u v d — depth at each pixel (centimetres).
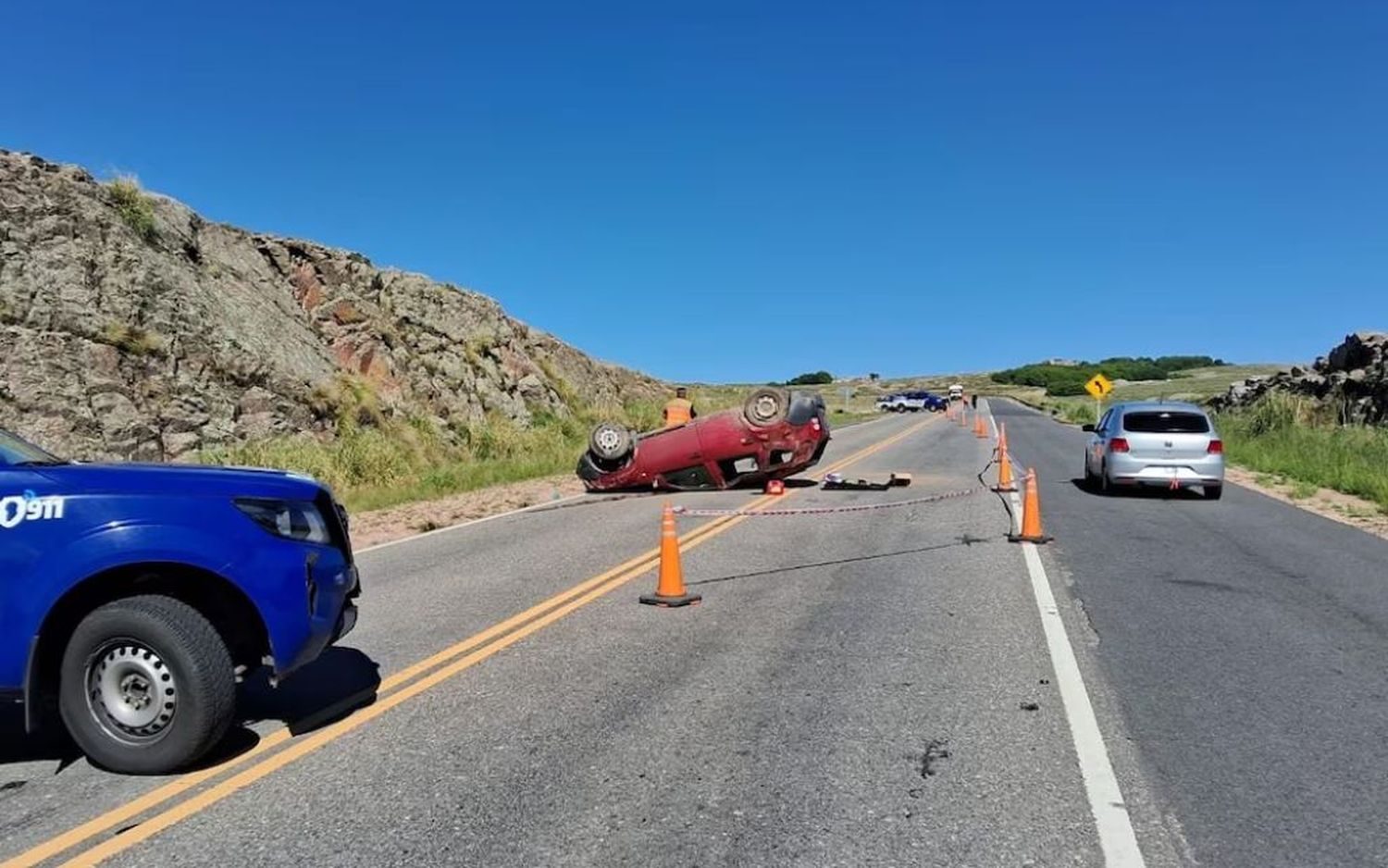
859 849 417
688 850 417
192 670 500
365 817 454
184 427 2036
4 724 607
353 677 677
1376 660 704
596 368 4588
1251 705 603
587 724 574
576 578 1025
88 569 500
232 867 409
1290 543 1237
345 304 2944
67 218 2100
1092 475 1966
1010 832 432
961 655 712
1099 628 793
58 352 1902
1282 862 407
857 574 1027
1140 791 475
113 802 477
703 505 1647
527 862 410
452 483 2066
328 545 568
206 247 2622
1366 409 2936
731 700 614
